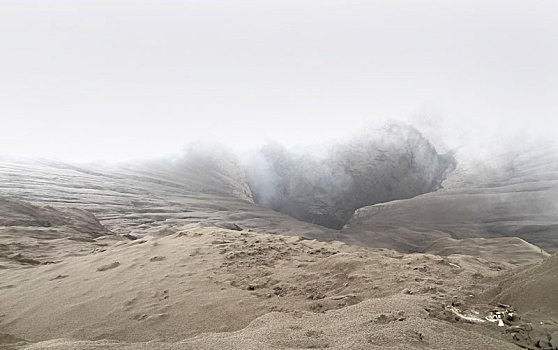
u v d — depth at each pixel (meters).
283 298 4.70
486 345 2.61
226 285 5.30
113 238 12.31
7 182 21.98
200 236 8.26
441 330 2.85
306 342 2.69
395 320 3.08
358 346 2.48
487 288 4.19
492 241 14.80
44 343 2.84
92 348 2.49
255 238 8.09
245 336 2.87
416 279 4.77
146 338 3.98
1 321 4.91
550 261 3.82
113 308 4.88
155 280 5.67
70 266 7.12
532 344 2.76
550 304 3.28
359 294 4.49
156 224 18.83
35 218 13.03
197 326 4.12
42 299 5.50
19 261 8.25
